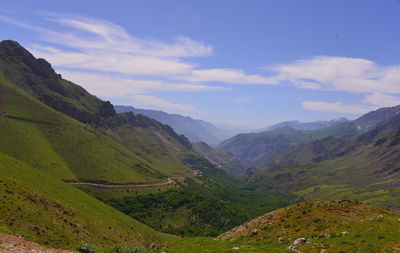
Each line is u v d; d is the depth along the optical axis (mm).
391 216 53281
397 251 35875
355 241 40688
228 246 46031
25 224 47312
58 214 62938
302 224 55844
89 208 93625
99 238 65625
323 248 40094
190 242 50375
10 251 24906
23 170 94375
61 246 47000
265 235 55438
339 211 58719
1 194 53156
